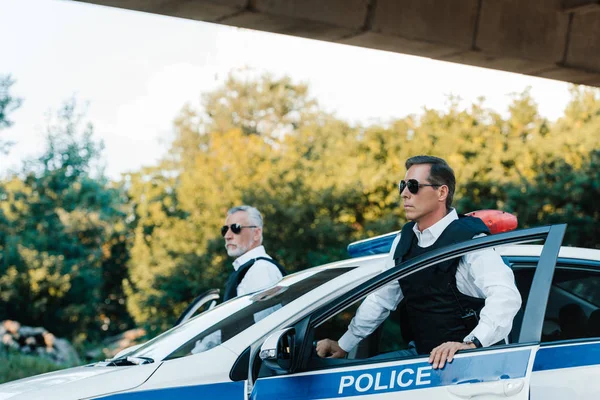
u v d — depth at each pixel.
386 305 3.69
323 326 4.12
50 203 19.77
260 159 16.42
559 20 9.81
